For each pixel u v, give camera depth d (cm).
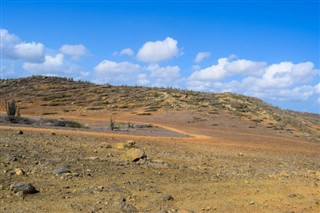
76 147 1708
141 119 7062
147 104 8831
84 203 852
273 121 7925
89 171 1164
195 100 9250
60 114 7481
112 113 7794
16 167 1106
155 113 7812
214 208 905
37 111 7750
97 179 1083
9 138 1784
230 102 9362
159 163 1473
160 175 1230
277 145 3834
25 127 2938
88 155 1497
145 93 10025
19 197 862
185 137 3822
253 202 980
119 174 1174
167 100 9206
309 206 979
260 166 1798
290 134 6419
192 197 988
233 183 1216
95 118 6931
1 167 1078
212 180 1240
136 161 1459
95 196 911
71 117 6969
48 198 875
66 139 2077
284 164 2012
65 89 10306
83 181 1045
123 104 8806
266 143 3994
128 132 3944
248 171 1541
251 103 9588
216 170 1480
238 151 2547
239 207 932
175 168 1405
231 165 1719
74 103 8850
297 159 2473
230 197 1023
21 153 1334
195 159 1809
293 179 1368
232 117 7719
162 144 2450
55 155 1398
